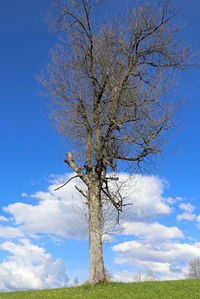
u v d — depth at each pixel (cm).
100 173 1444
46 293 1275
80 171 1434
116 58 1456
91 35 1495
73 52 1502
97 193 1416
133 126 1402
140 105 1412
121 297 1009
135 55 1460
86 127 1463
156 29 1446
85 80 1496
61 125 1471
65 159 1468
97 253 1321
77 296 1084
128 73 1429
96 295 1059
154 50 1470
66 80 1492
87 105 1474
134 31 1451
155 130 1399
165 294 1041
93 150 1412
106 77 1448
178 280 1456
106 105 1429
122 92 1424
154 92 1408
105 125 1441
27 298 1177
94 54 1487
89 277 1316
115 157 1462
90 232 1363
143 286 1231
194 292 1069
